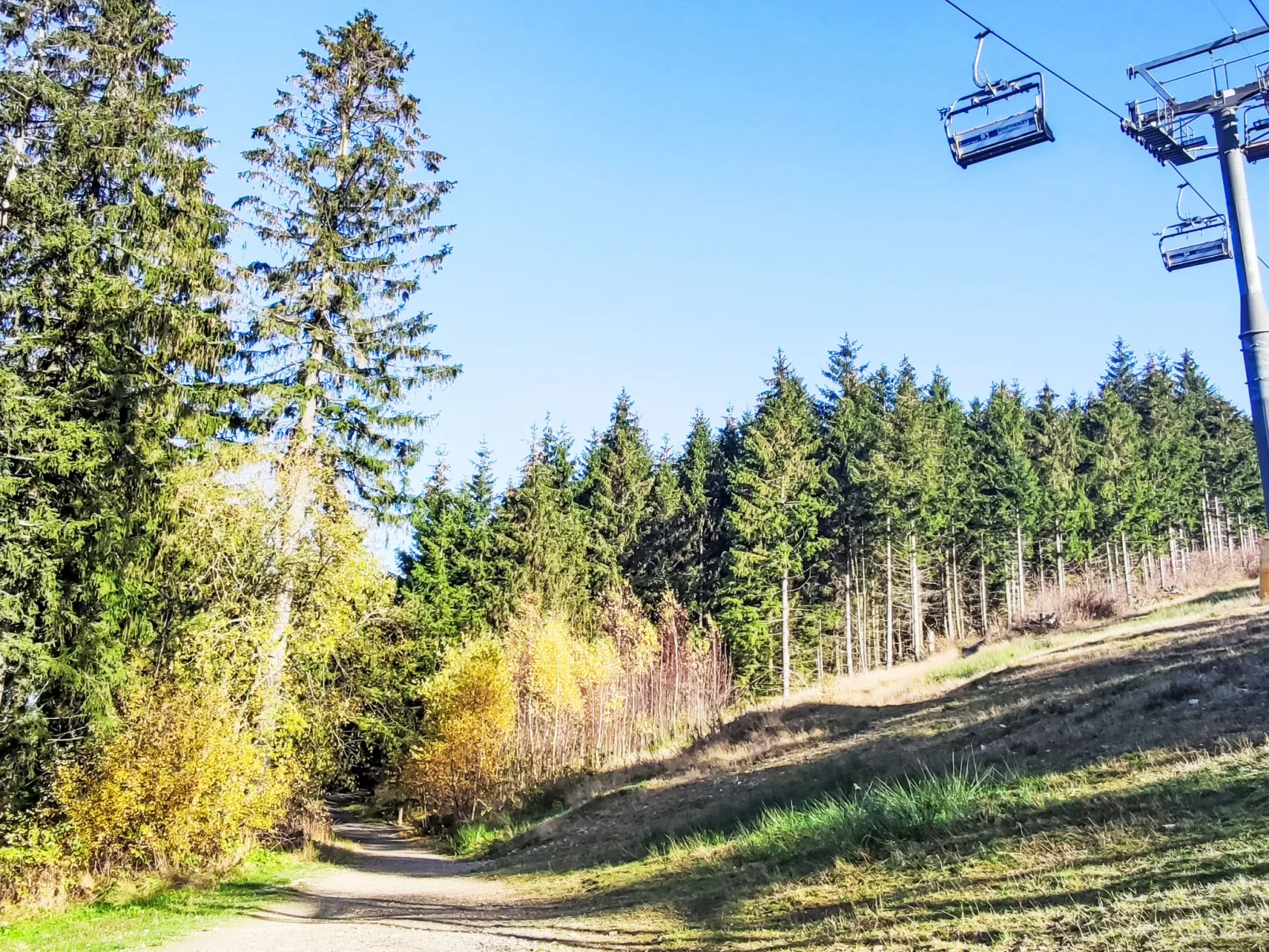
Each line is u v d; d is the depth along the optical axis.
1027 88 6.96
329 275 21.06
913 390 62.50
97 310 14.83
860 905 7.77
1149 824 7.54
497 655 34.91
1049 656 24.25
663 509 61.53
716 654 44.88
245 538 18.03
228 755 15.50
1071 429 67.75
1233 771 8.35
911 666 36.81
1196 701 12.12
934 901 7.17
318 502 19.97
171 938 10.23
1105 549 63.72
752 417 63.47
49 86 14.39
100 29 16.22
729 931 8.18
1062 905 6.09
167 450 17.16
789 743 23.92
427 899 14.66
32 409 13.34
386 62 22.52
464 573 51.50
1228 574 35.16
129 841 14.68
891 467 53.75
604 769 33.75
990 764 12.78
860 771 15.68
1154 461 66.38
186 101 17.75
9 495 13.22
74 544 14.20
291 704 18.42
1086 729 12.73
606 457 64.81
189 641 17.19
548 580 48.09
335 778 24.73
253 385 20.30
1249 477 72.12
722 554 56.31
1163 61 7.66
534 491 50.38
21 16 14.94
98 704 14.41
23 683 14.31
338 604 19.38
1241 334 6.91
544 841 23.08
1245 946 4.44
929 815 10.04
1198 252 9.48
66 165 15.22
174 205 17.06
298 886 16.34
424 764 33.41
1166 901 5.51
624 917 10.27
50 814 14.68
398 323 21.97
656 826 18.02
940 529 54.81
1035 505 58.09
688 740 34.25
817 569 54.78
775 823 13.30
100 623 14.65
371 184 22.16
